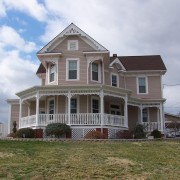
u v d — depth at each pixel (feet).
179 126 160.35
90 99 104.22
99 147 68.64
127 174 48.65
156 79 126.62
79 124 94.99
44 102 111.55
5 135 120.78
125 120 101.35
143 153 64.18
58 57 108.47
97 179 45.68
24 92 102.83
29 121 100.37
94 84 99.91
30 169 49.14
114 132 96.73
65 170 49.14
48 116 96.53
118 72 124.77
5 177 44.98
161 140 87.15
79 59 108.27
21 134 93.30
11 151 61.36
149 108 123.95
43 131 95.14
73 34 108.37
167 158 61.05
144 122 118.73
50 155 58.95
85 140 81.20
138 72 126.21
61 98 104.68
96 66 110.83
